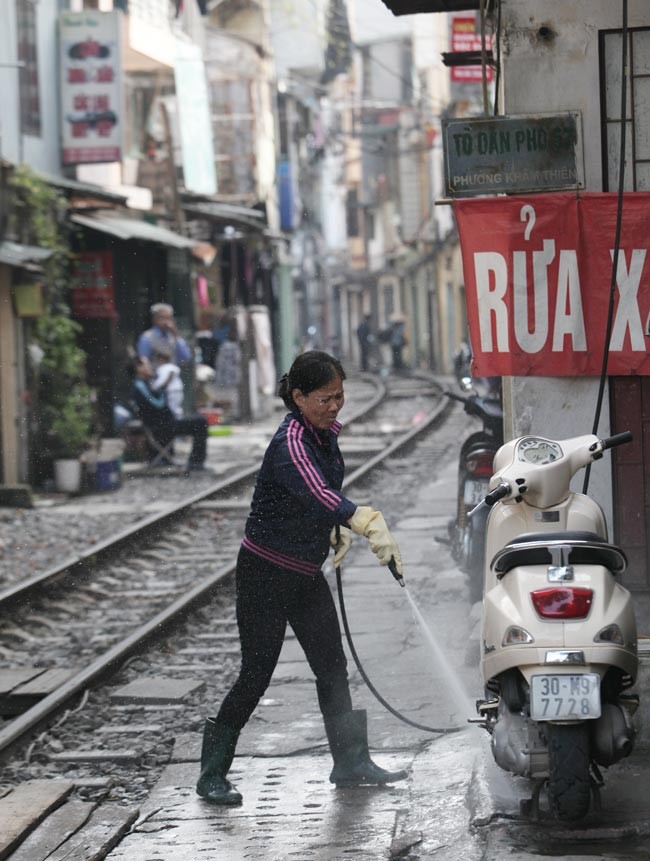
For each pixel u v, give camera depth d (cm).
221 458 7025
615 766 1764
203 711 2375
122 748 2161
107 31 6675
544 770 1505
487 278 1992
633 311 1964
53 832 1719
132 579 3775
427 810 1675
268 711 2259
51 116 6744
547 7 1995
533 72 2005
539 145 1981
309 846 1608
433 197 15938
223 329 10019
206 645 2931
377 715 2183
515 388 2012
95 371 7275
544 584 1513
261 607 1759
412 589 3316
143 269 8069
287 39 14700
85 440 6012
